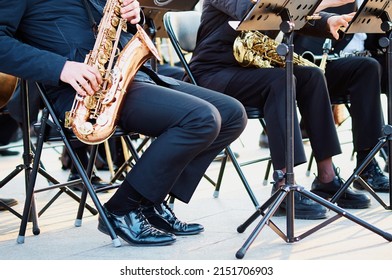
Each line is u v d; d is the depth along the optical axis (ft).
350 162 24.57
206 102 13.01
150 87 13.16
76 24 13.62
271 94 15.40
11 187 21.04
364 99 17.72
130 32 14.39
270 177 21.95
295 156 14.88
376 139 17.76
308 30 17.40
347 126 32.89
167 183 12.93
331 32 16.94
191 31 17.37
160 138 12.91
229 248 13.16
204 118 12.72
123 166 18.84
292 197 13.30
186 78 17.42
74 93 13.48
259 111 16.02
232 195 18.93
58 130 13.48
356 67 17.74
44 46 13.58
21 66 12.82
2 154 28.22
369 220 15.39
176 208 17.24
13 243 13.97
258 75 15.69
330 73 18.16
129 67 13.12
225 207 17.28
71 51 13.43
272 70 15.69
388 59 15.57
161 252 12.95
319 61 19.21
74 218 16.34
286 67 12.81
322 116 16.16
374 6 14.92
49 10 13.57
